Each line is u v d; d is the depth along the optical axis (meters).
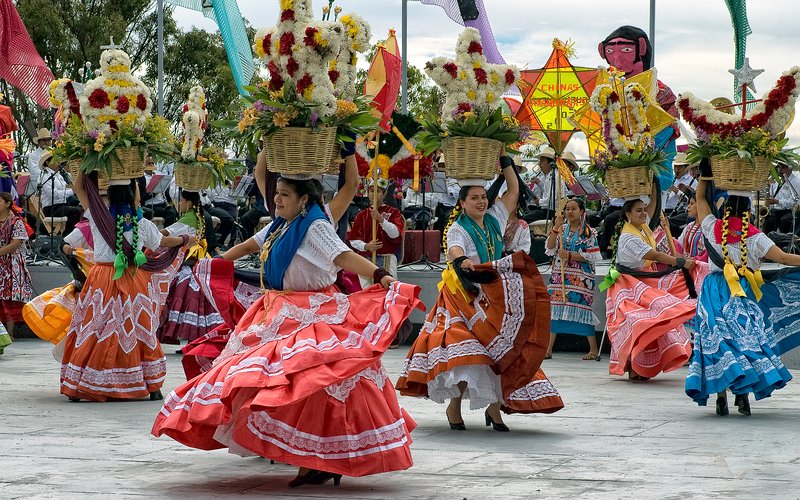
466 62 7.16
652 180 9.64
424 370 6.99
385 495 5.15
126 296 8.49
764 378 7.57
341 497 5.11
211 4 17.08
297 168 5.50
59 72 33.44
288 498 5.09
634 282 9.71
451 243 6.98
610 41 14.23
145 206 15.04
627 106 9.48
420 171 10.32
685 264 9.27
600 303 12.06
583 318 11.56
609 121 9.46
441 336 6.91
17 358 11.59
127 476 5.58
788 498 5.03
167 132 8.58
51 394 8.87
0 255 12.21
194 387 5.23
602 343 11.93
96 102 8.20
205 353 7.51
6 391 9.03
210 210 15.73
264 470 5.77
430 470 5.76
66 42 32.94
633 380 9.87
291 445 5.06
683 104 7.91
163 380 8.66
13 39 14.20
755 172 7.72
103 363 8.43
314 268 5.42
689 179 14.94
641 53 14.12
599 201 16.09
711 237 7.89
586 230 11.54
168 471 5.72
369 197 11.96
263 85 5.73
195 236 10.22
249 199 16.31
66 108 8.45
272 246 5.50
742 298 7.76
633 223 9.60
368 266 5.39
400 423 5.28
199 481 5.47
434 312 7.09
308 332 5.26
